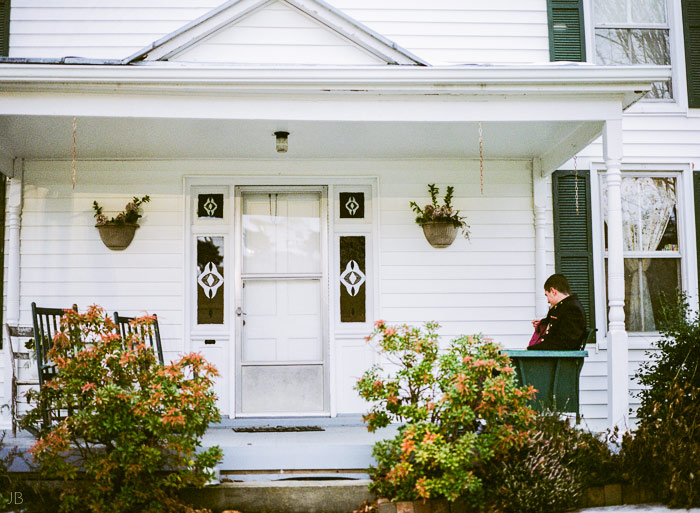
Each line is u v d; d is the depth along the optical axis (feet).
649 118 28.27
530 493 17.26
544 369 20.83
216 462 18.39
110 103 21.21
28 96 21.04
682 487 18.12
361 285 27.22
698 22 28.63
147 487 17.29
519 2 27.86
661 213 28.40
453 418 17.93
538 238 27.32
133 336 18.52
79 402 17.62
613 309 21.49
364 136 24.47
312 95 21.61
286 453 19.63
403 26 27.55
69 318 18.10
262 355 27.07
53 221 26.66
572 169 27.78
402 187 27.30
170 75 20.68
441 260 27.22
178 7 27.20
